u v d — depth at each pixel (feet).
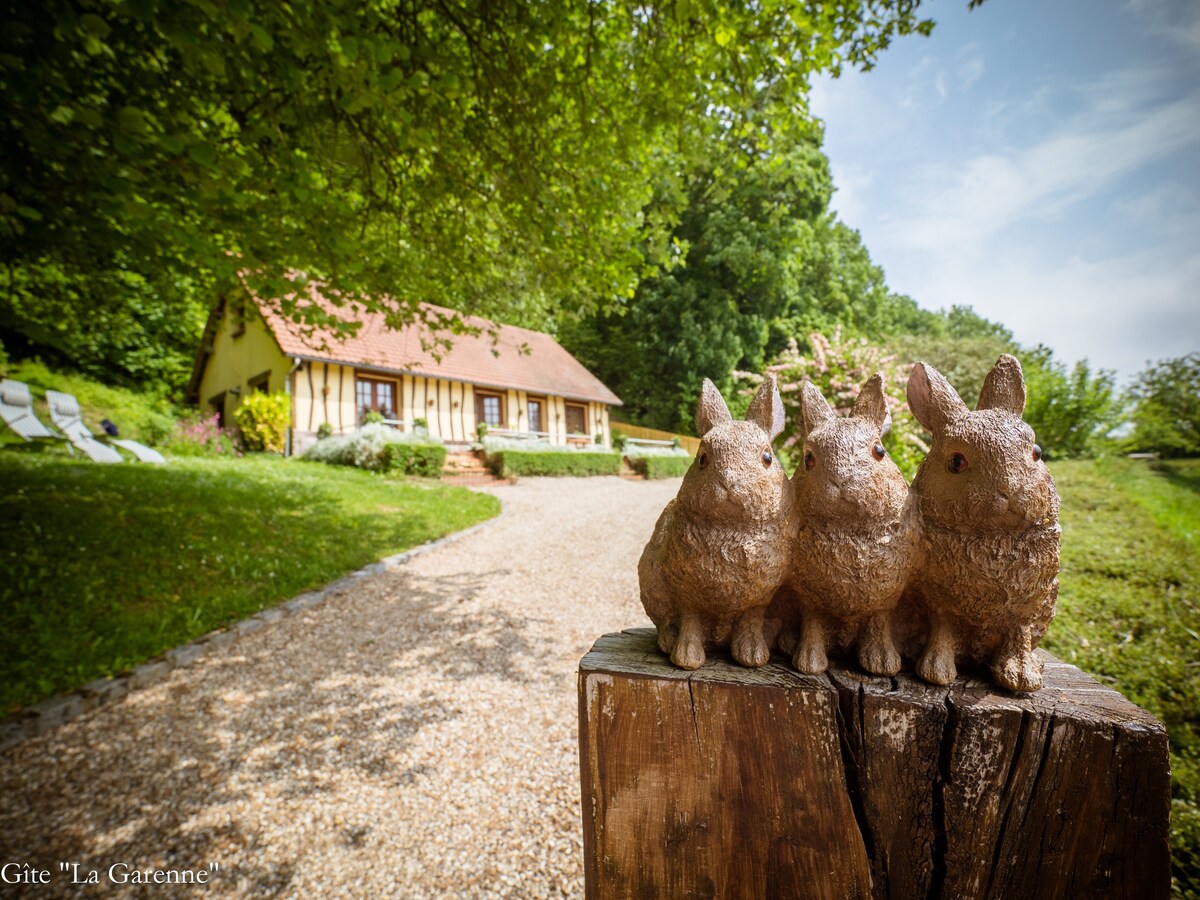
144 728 10.82
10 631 12.44
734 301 86.74
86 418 40.96
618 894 4.53
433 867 8.00
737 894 4.47
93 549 16.87
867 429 4.75
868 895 4.37
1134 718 4.09
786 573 4.88
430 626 16.33
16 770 9.43
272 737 10.78
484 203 16.40
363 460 42.88
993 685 4.66
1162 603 12.65
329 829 8.62
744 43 12.59
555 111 14.60
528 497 40.98
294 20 9.41
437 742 10.80
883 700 4.47
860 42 13.05
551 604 18.80
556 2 12.03
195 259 13.46
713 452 4.67
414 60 12.59
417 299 16.90
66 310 18.19
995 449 4.33
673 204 18.24
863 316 102.99
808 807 4.46
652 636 6.06
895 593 4.69
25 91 8.38
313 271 15.19
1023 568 4.39
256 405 47.24
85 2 8.87
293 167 12.01
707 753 4.57
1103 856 4.04
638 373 90.48
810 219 87.15
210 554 18.56
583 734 4.95
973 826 4.28
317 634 15.31
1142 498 24.27
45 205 10.57
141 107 10.34
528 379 64.13
